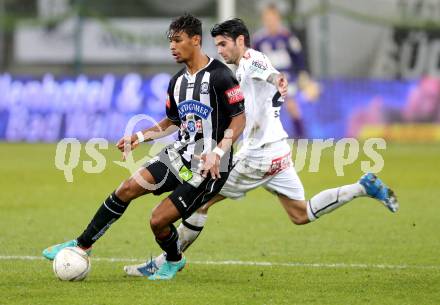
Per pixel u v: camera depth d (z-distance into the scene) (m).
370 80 85.06
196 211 29.17
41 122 85.94
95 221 27.50
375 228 40.31
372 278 28.66
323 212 29.75
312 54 97.38
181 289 26.53
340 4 98.62
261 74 29.31
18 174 62.28
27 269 29.84
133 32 100.56
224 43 29.73
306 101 83.19
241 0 100.19
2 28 98.88
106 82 84.75
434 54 97.81
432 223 41.69
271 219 43.38
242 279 28.45
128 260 32.22
